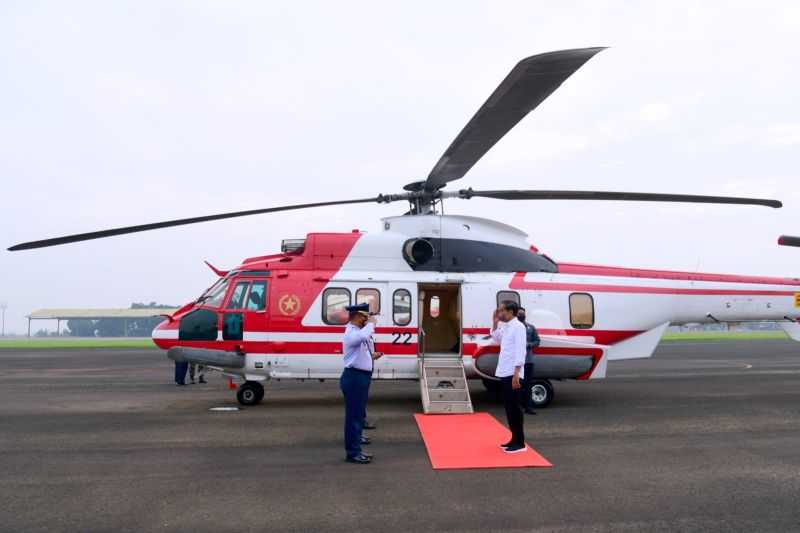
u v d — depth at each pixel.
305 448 7.64
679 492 5.66
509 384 7.25
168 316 11.73
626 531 4.65
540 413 10.43
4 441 8.16
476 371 11.39
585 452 7.31
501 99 7.12
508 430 8.72
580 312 12.06
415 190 11.13
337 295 11.39
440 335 12.80
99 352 38.41
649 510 5.14
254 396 11.59
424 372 10.86
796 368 21.28
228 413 10.57
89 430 8.95
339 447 7.70
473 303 11.60
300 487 5.89
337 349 11.26
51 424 9.50
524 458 6.98
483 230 12.24
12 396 13.50
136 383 16.84
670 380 16.70
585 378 11.26
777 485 5.90
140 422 9.63
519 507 5.23
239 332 11.18
